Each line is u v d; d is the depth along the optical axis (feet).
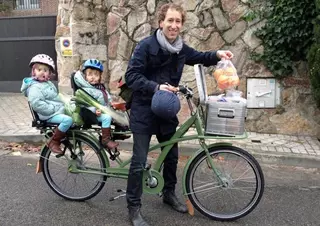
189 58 12.05
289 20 19.85
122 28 22.39
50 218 12.42
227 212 12.39
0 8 44.78
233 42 21.30
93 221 12.25
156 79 11.38
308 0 19.42
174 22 10.75
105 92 13.71
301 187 15.31
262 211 13.12
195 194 12.28
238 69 21.44
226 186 12.02
